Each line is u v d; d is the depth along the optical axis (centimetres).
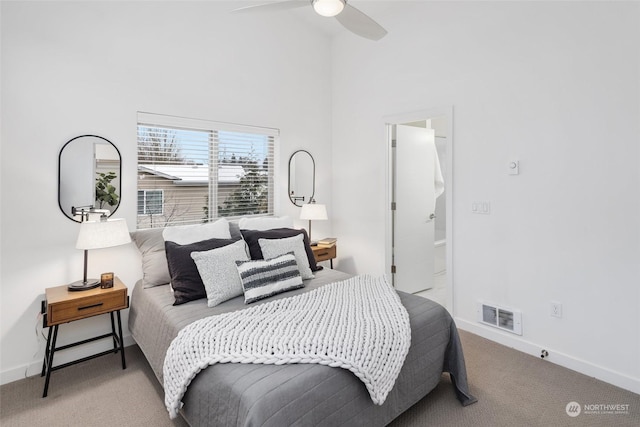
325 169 434
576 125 237
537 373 237
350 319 181
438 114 322
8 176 225
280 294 237
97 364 252
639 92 211
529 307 266
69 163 247
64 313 212
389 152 385
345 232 430
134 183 279
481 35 289
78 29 249
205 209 333
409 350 185
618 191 221
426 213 434
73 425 187
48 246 241
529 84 260
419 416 193
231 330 170
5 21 221
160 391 218
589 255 234
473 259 300
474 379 230
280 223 335
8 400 208
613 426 184
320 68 423
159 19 289
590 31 229
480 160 292
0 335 226
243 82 348
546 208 254
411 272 419
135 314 254
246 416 124
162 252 265
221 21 329
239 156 357
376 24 231
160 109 292
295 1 209
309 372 141
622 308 221
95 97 258
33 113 232
